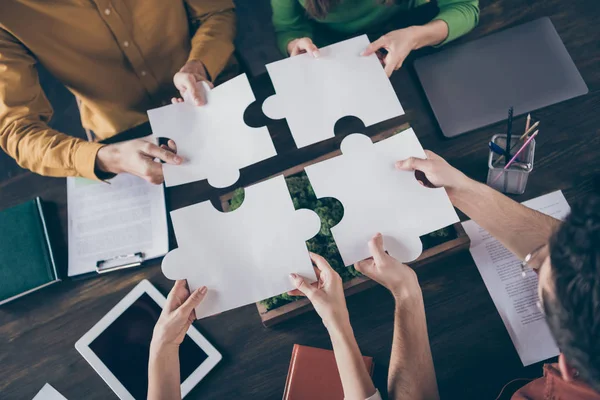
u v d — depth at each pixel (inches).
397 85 46.8
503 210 34.5
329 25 54.3
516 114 44.3
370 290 41.6
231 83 33.4
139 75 54.7
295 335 41.3
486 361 39.3
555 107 44.5
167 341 31.5
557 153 43.7
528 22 46.4
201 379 40.7
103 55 51.8
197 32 52.4
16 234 45.6
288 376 39.4
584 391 30.3
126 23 49.9
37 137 45.1
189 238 30.3
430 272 41.8
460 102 44.9
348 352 30.8
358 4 51.3
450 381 39.1
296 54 37.0
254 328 41.7
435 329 40.5
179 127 33.1
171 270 30.1
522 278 40.7
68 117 81.6
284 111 32.6
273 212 30.5
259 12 76.8
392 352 34.3
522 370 38.9
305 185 39.7
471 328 40.2
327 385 38.5
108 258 44.3
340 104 32.6
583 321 21.7
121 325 43.1
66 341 43.3
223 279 30.2
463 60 46.0
